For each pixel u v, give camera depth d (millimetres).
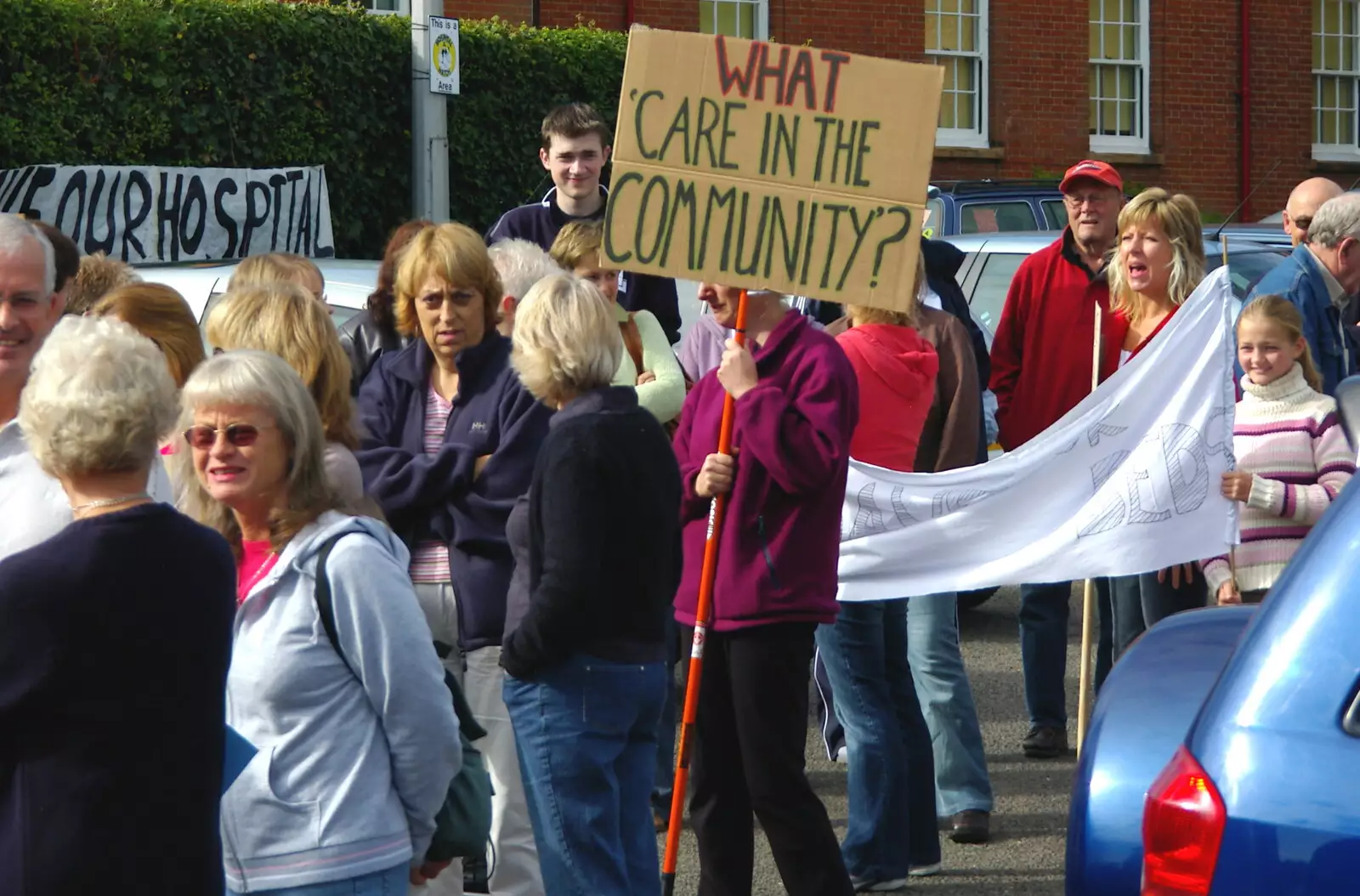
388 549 4211
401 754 4145
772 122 5836
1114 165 25078
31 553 3387
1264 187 26344
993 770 8281
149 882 3363
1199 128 25844
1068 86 24469
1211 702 3545
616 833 5227
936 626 7305
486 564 5820
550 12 20328
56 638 3318
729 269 5828
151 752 3395
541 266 6699
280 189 14445
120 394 3516
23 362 5016
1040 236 11773
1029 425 8602
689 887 6824
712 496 5797
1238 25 26047
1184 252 7914
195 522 3629
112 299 5508
